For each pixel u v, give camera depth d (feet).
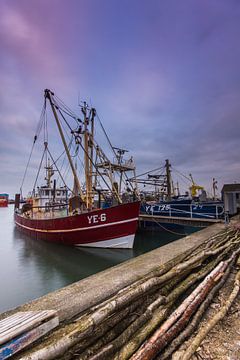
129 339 7.29
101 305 9.05
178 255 16.79
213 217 43.34
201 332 7.69
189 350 6.78
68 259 37.17
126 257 35.06
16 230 77.00
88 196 42.50
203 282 11.31
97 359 6.29
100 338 7.25
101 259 36.29
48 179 65.92
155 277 10.88
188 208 50.44
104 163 53.62
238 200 50.19
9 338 6.05
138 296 9.25
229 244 19.33
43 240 48.16
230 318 8.87
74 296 10.34
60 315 8.77
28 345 6.53
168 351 6.87
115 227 35.55
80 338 6.68
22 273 30.99
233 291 10.82
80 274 30.53
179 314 8.52
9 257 39.32
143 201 66.80
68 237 40.14
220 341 7.47
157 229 61.36
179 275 12.33
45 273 30.99
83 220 37.60
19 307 9.39
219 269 13.09
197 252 17.19
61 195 60.08
